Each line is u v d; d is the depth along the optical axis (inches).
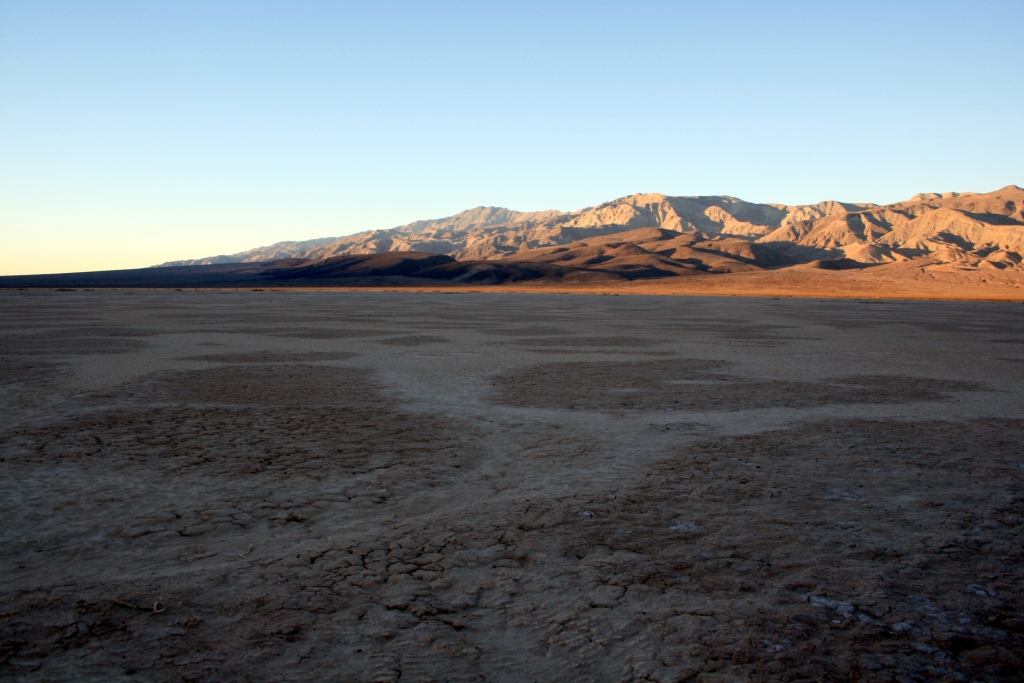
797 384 628.4
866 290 4101.9
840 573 226.8
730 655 178.5
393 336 1097.4
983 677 171.2
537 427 442.3
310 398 540.4
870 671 172.4
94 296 3211.1
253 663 173.2
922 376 685.9
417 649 180.4
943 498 302.7
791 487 316.8
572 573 225.6
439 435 418.6
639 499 298.8
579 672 170.9
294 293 3993.6
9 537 253.4
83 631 187.9
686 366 753.6
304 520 272.5
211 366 726.5
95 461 353.7
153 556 237.5
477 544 248.7
